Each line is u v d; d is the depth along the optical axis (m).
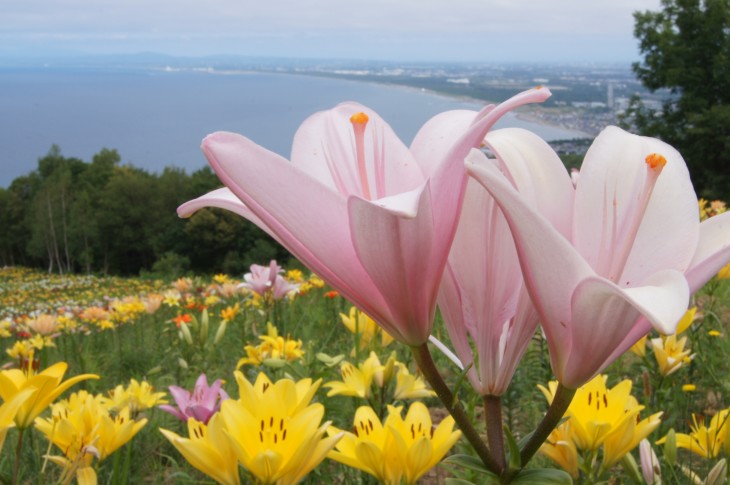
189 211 1.20
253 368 3.72
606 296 0.93
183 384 4.25
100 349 7.04
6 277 38.88
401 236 1.00
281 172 1.03
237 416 1.30
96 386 5.14
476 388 1.17
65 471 1.71
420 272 1.04
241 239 60.53
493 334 1.17
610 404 1.66
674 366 2.77
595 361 1.00
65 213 72.62
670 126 33.59
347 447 1.56
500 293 1.16
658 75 33.88
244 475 2.18
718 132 30.97
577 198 1.13
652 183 1.06
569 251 0.93
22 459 3.05
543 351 3.42
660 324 0.76
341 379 3.30
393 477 1.49
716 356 3.87
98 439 1.98
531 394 3.43
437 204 1.03
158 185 70.12
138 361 6.02
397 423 1.58
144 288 23.03
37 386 1.57
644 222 1.12
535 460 2.61
